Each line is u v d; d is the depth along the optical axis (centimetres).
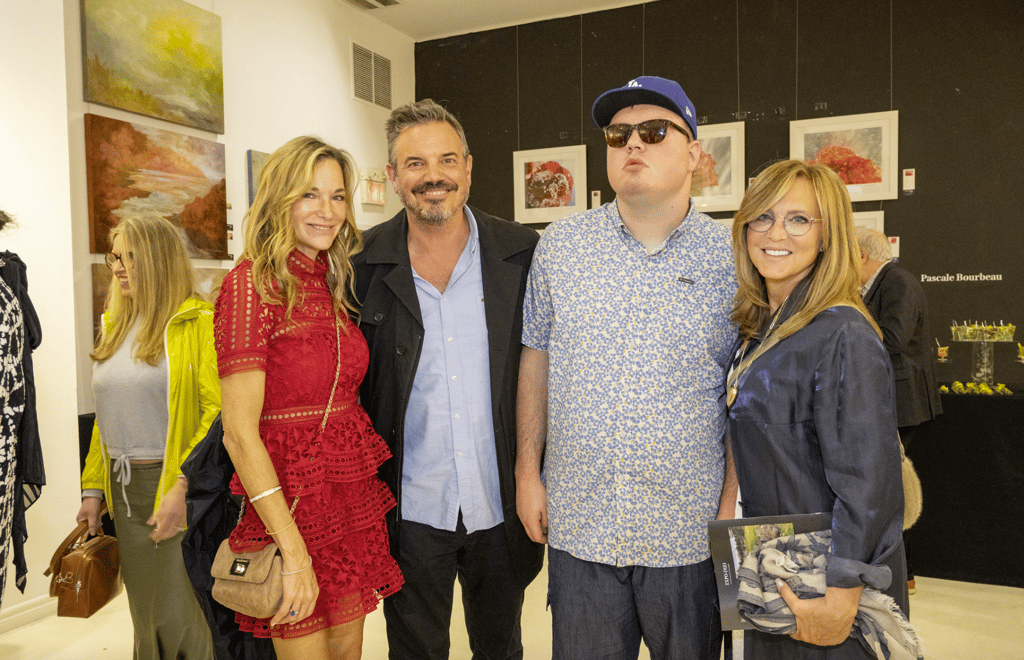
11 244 314
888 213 506
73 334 339
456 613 339
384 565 179
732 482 170
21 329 227
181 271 226
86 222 378
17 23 318
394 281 201
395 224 214
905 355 346
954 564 369
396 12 588
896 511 129
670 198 166
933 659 282
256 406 152
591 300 169
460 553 212
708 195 552
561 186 602
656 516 161
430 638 210
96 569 225
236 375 150
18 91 318
